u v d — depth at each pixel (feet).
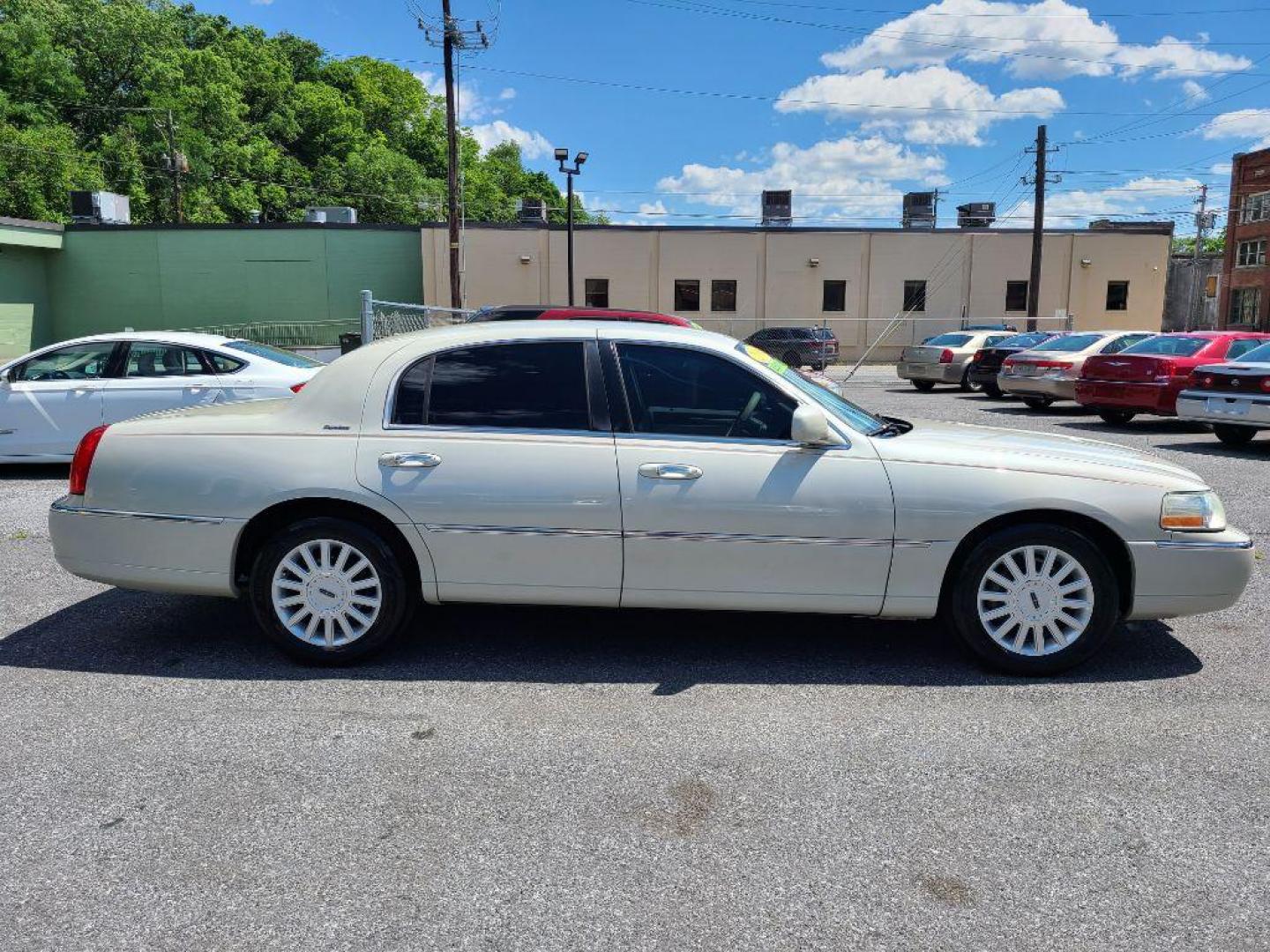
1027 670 13.94
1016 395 54.49
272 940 7.96
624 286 128.36
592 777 10.85
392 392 14.02
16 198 152.87
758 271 129.90
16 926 8.11
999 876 8.96
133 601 17.47
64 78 174.91
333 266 123.65
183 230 121.70
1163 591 13.80
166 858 9.16
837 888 8.77
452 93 91.45
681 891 8.70
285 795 10.39
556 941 7.96
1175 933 8.13
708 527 13.51
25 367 30.14
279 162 213.25
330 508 14.06
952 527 13.52
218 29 230.68
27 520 24.16
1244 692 13.48
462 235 124.06
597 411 13.87
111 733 11.91
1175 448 38.09
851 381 86.58
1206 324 160.86
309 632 14.11
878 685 13.71
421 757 11.33
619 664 14.48
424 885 8.76
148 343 30.60
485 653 14.89
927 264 131.23
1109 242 132.36
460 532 13.65
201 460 13.92
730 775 10.94
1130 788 10.68
